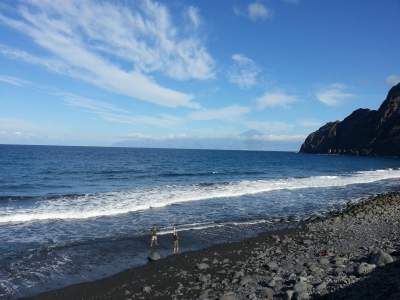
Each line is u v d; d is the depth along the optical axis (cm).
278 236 1759
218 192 3291
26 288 1187
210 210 2505
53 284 1222
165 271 1297
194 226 2028
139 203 2666
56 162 7319
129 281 1212
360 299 823
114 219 2175
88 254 1525
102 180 4469
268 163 9319
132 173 5453
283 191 3544
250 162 9681
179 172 5856
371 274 1004
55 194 3241
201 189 3494
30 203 2659
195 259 1427
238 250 1535
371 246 1444
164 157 11150
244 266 1295
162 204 2645
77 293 1132
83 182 4238
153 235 1648
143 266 1367
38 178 4588
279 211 2531
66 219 2156
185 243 1705
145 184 4059
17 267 1365
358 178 4981
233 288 1054
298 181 4444
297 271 1156
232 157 12838
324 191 3609
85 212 2320
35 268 1359
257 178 5044
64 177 4741
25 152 11394
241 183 4091
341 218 2103
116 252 1555
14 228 1933
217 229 1967
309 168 7600
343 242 1552
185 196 3017
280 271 1174
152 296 1062
